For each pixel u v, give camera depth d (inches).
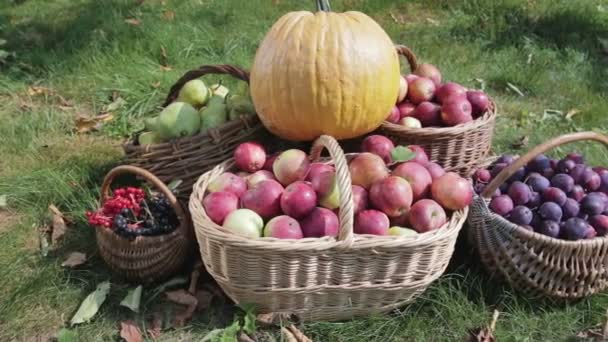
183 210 64.7
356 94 68.3
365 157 63.9
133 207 65.4
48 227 73.7
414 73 80.4
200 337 62.2
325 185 61.7
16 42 114.0
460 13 124.4
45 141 88.7
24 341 62.6
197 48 109.7
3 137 88.2
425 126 74.0
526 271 61.9
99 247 66.1
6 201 77.3
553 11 120.3
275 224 59.6
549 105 96.0
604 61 106.0
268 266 58.1
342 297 60.6
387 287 59.9
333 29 68.5
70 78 101.7
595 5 125.0
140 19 120.5
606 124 90.8
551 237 61.2
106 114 93.1
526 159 62.1
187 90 76.4
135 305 63.6
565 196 64.0
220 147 72.2
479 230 63.1
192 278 65.9
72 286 66.8
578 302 64.4
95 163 83.2
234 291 60.6
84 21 118.9
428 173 63.7
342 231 56.5
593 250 60.7
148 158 71.3
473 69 104.0
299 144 76.9
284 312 61.5
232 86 99.4
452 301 63.7
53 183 78.4
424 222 60.5
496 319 62.8
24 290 66.0
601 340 61.5
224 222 60.2
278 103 69.0
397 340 61.7
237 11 125.4
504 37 113.2
